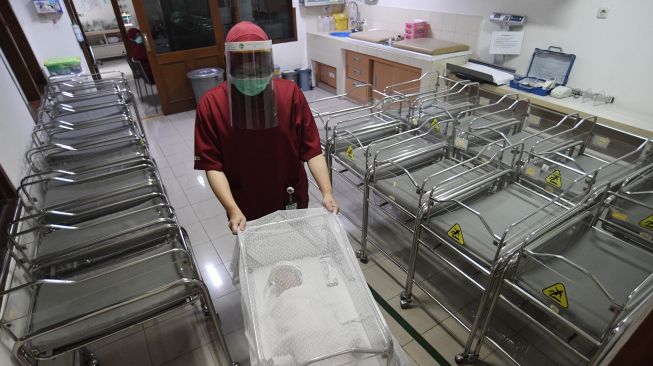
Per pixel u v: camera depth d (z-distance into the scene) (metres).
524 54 3.15
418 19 4.18
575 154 2.21
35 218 1.60
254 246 1.15
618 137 2.26
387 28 4.68
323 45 5.00
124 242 1.50
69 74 3.55
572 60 2.81
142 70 4.96
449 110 2.67
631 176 1.72
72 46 3.85
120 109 2.63
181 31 4.49
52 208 1.63
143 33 4.24
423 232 2.01
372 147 2.22
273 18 5.14
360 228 2.54
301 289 1.04
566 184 1.87
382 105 2.80
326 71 5.27
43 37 3.67
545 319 1.85
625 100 2.58
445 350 1.73
